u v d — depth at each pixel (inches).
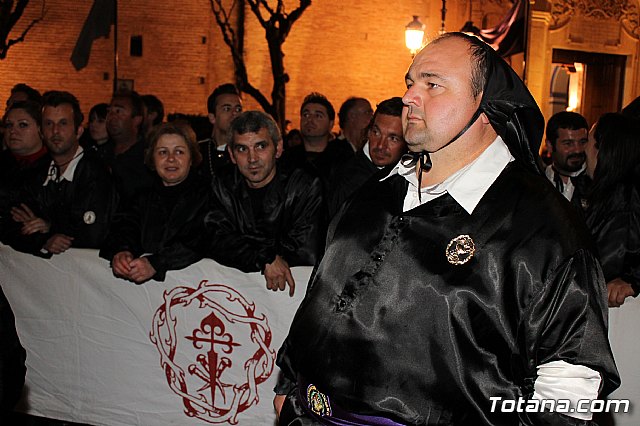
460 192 65.9
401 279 66.6
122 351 144.2
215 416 140.2
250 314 136.3
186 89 670.5
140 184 193.2
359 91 671.1
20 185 153.4
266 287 134.6
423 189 68.5
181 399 141.9
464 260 64.4
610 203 127.6
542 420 62.4
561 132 170.9
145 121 241.8
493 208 65.0
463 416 64.3
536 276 62.4
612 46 642.2
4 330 74.7
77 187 152.3
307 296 74.4
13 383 75.3
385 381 66.2
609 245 126.7
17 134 172.4
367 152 165.3
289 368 76.2
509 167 67.2
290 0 653.3
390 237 68.1
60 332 147.3
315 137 217.2
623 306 126.1
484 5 641.0
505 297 63.1
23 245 147.3
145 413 144.1
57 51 666.8
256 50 658.8
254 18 655.8
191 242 138.7
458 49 65.7
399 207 69.6
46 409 149.5
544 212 63.8
